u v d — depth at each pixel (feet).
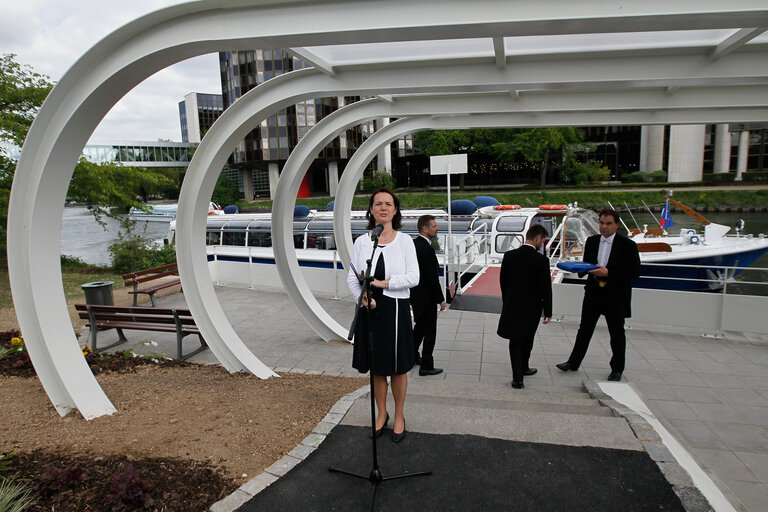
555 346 21.18
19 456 10.12
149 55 10.68
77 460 9.91
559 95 18.86
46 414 12.50
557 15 8.66
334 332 22.67
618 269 16.12
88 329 25.58
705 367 18.52
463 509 8.34
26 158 11.83
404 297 9.89
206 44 10.30
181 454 10.14
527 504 8.41
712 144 160.56
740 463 11.80
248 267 36.96
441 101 19.89
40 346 12.56
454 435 10.69
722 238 40.06
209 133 16.05
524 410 12.41
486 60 14.26
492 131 134.21
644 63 13.61
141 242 51.52
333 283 32.81
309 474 9.39
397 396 10.42
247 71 163.32
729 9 8.07
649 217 115.34
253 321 26.89
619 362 16.65
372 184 165.78
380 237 9.98
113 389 14.42
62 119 11.62
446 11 9.08
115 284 40.55
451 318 25.64
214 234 48.06
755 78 13.05
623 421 11.11
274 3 9.70
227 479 9.28
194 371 17.15
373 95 16.02
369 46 13.55
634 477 9.04
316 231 42.14
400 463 9.71
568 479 9.05
